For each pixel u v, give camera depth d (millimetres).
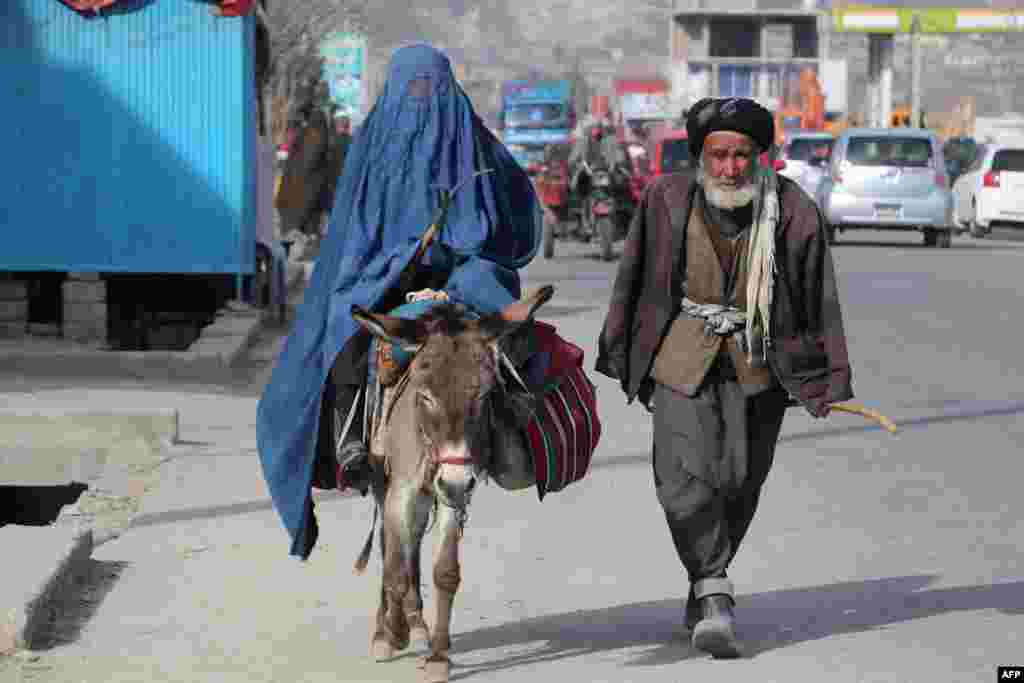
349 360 17391
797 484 26766
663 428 17406
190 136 43969
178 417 30484
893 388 36969
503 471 17062
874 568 21391
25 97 43531
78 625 19016
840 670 16938
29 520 30406
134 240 43969
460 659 17609
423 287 17969
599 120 79250
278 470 17922
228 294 47531
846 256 78125
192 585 20766
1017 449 29844
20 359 38875
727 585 17438
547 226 76312
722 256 17406
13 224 43625
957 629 18438
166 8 43719
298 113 83125
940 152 85688
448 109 18203
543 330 17516
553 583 20828
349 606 19844
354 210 18000
